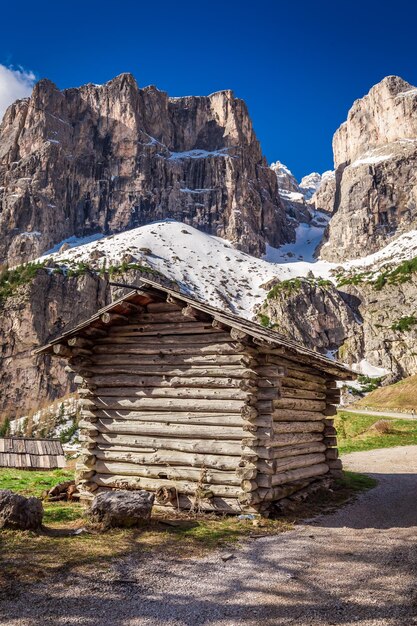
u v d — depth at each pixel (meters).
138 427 11.68
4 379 124.56
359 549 8.30
